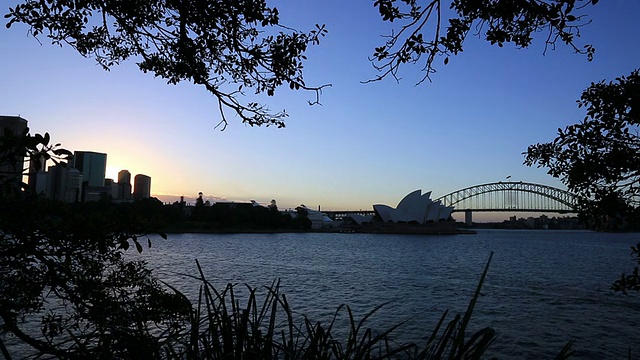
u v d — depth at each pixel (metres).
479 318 21.25
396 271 46.09
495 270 48.06
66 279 3.78
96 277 4.07
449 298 27.45
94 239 3.49
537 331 18.84
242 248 83.94
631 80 5.92
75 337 2.39
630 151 5.98
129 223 3.67
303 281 35.97
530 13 3.68
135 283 4.38
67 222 3.39
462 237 189.00
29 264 3.43
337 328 16.89
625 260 64.56
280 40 5.20
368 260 61.16
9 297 3.44
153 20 5.02
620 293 29.81
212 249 78.12
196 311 2.38
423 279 38.69
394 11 4.03
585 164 6.14
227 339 2.25
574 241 163.50
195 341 2.21
